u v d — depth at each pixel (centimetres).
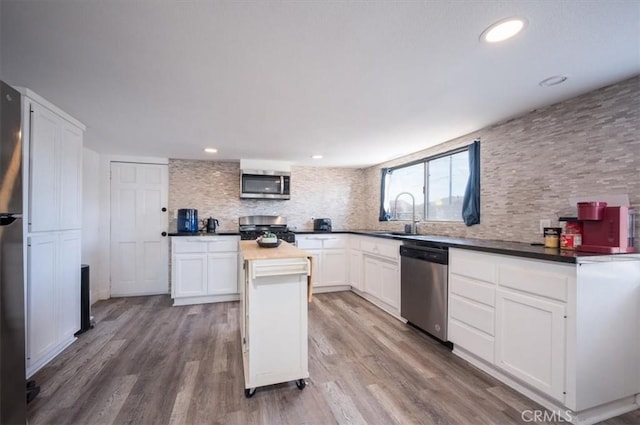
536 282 173
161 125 276
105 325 306
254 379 183
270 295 188
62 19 127
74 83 189
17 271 143
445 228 335
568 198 213
